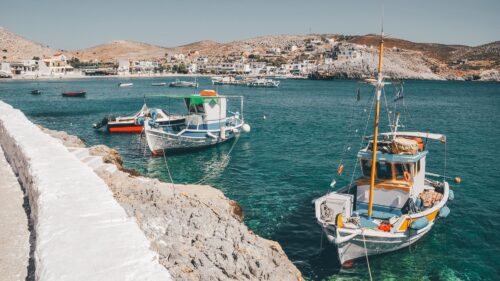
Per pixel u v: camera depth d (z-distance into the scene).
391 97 110.94
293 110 79.44
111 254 5.86
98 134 50.81
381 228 17.33
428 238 19.75
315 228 20.72
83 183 9.16
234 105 89.50
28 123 17.45
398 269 16.91
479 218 22.20
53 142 13.45
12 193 11.19
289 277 12.60
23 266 7.27
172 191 16.52
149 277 5.31
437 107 86.75
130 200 12.86
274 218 22.11
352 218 17.69
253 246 13.11
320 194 26.41
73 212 7.40
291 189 27.61
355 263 17.31
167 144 39.19
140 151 41.41
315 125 58.75
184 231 11.77
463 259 17.73
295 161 36.06
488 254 18.20
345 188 20.67
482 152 39.53
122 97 108.81
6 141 15.73
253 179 30.47
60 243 6.12
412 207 18.77
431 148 41.66
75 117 67.69
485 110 80.94
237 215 21.08
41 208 7.55
